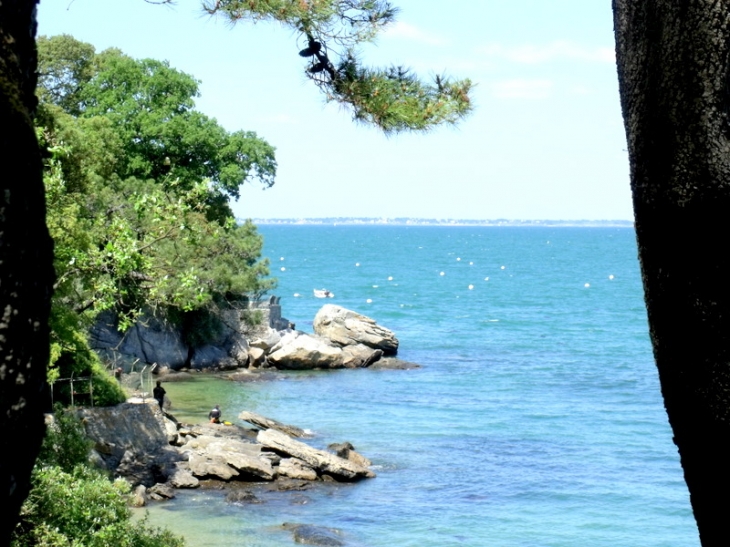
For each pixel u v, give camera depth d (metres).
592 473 49.12
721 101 4.66
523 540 38.16
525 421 62.91
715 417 4.85
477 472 48.78
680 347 4.95
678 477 48.69
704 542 5.09
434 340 107.88
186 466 44.53
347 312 90.50
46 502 18.92
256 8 13.68
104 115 80.75
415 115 14.51
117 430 42.81
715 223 4.72
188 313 78.75
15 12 4.00
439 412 65.56
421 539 37.78
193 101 83.56
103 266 34.56
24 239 3.79
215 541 36.06
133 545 21.00
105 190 56.84
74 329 37.78
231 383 74.81
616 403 70.25
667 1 4.72
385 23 14.40
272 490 43.44
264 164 85.25
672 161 4.77
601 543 38.00
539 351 100.12
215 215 80.75
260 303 85.25
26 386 3.80
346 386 75.38
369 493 44.22
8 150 3.73
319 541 36.38
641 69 4.86
